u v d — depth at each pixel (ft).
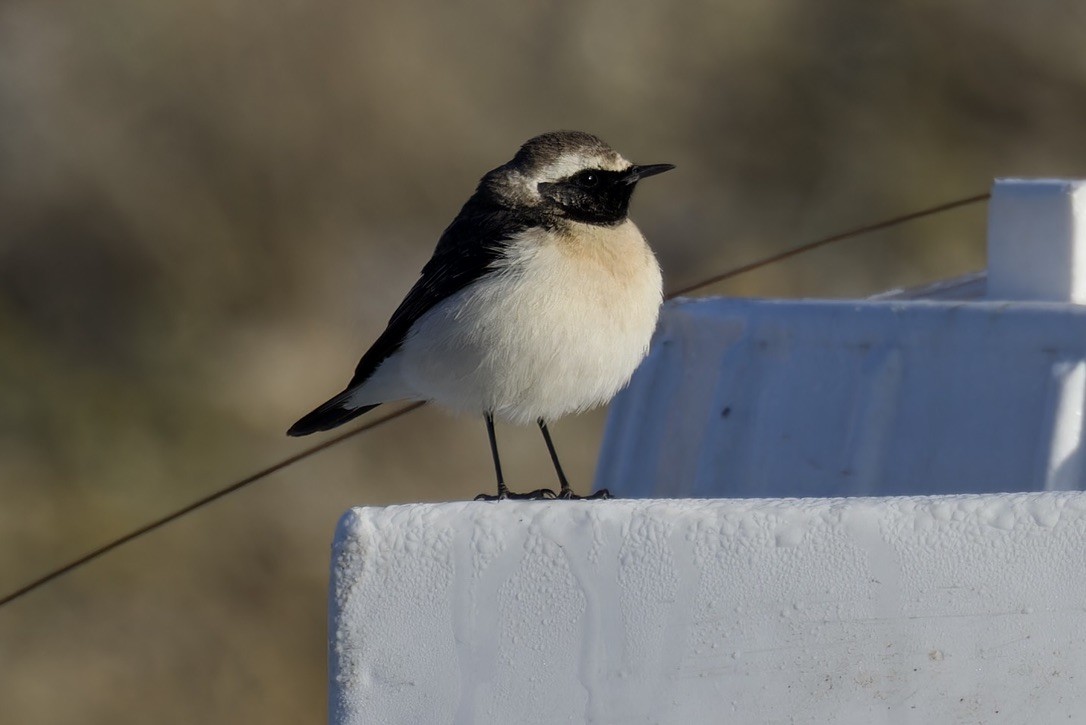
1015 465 17.81
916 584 11.37
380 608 12.06
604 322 20.93
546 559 11.93
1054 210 20.49
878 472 18.66
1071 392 17.57
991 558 11.28
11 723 44.80
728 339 20.71
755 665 11.53
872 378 18.88
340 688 12.03
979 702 11.20
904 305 19.12
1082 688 11.03
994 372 18.26
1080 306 18.11
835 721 11.40
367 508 12.32
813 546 11.56
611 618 11.78
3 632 48.14
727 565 11.66
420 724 11.91
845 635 11.44
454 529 12.06
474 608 11.95
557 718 11.75
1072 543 11.17
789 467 19.31
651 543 11.78
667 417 21.68
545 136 23.15
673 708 11.61
